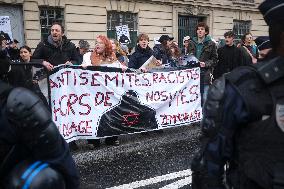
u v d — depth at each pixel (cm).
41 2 1396
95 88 495
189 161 463
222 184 136
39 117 125
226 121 130
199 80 619
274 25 127
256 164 124
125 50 1049
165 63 693
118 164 450
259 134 124
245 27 2309
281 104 123
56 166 131
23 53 523
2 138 124
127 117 529
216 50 655
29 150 131
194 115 620
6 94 126
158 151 504
